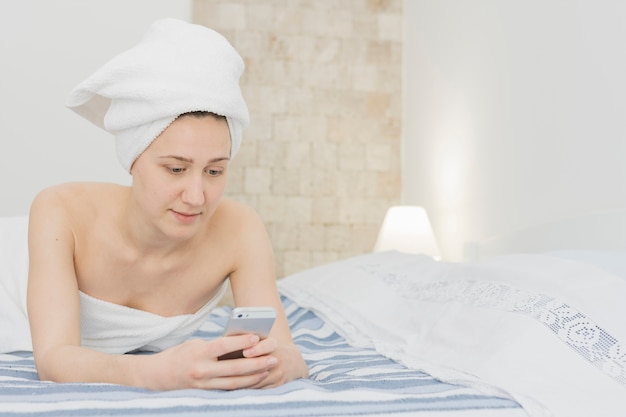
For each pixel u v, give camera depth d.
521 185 2.41
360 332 1.65
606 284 1.22
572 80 2.11
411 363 1.25
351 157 3.61
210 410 0.82
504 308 1.26
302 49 3.60
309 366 1.33
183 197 1.00
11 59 2.38
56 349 1.02
